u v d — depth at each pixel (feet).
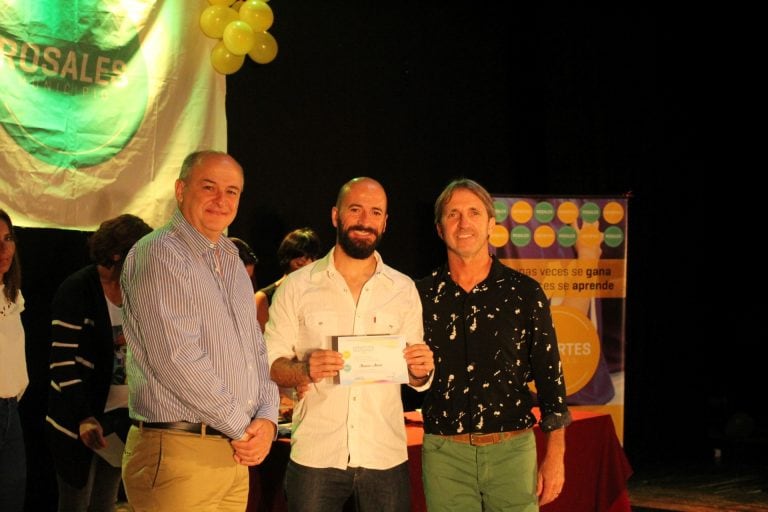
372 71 19.35
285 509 10.26
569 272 18.35
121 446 10.88
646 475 20.29
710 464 21.36
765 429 24.97
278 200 18.13
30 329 14.85
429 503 9.52
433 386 9.57
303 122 18.45
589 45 21.72
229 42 15.49
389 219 19.58
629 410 22.39
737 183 23.34
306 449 8.96
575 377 18.35
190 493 8.06
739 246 23.56
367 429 8.99
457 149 20.49
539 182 21.39
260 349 8.89
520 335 9.52
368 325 9.20
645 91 22.27
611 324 18.54
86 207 14.64
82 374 10.85
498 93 20.97
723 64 22.86
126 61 15.12
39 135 14.11
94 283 10.96
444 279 9.69
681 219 22.84
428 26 20.06
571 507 13.07
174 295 7.99
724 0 22.61
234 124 17.53
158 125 15.52
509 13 21.04
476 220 9.46
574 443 13.00
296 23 18.37
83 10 14.64
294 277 9.37
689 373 23.22
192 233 8.47
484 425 9.33
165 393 8.09
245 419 8.21
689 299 23.11
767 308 23.98
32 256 14.88
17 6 13.91
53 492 14.92
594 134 21.81
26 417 14.71
